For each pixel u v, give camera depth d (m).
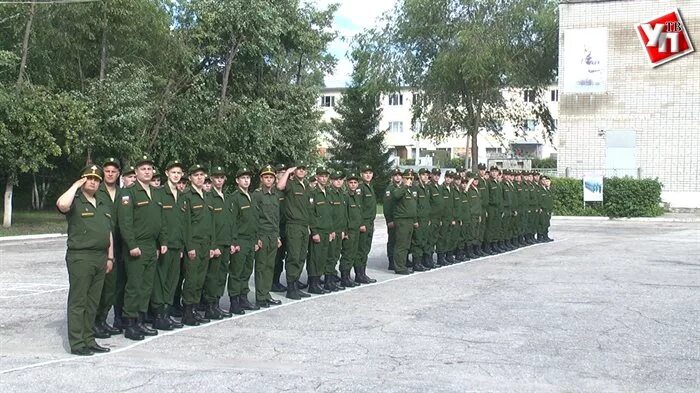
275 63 32.88
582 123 34.69
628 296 10.90
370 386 6.27
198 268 9.09
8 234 22.91
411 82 44.69
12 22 25.20
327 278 11.83
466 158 55.59
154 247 8.54
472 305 10.21
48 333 8.66
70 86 26.78
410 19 42.91
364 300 10.79
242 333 8.53
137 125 25.59
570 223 29.02
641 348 7.63
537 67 42.69
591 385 6.31
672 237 21.80
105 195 7.95
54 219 28.69
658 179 32.28
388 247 14.62
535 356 7.30
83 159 27.66
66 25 25.05
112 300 8.46
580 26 34.50
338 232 11.82
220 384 6.35
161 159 27.95
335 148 47.12
